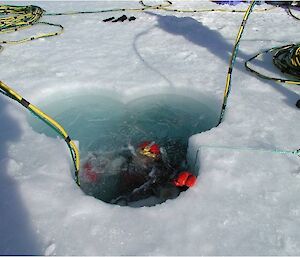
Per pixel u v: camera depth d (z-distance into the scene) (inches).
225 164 97.3
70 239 77.4
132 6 245.9
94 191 108.1
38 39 185.6
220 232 78.9
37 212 83.3
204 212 83.5
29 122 124.3
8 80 144.6
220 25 203.8
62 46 177.6
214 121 130.1
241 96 130.9
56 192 89.0
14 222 81.0
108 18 218.8
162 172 114.9
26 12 227.0
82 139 125.1
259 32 193.5
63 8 244.2
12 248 75.5
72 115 134.1
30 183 91.2
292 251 75.1
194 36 187.6
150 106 138.9
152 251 74.9
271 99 128.6
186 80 143.3
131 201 105.3
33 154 102.0
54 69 153.9
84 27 204.4
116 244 76.4
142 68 154.3
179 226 80.2
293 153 101.3
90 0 265.1
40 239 77.4
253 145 104.7
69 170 98.0
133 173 114.9
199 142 106.5
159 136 127.5
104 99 140.2
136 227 80.0
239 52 168.1
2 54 168.6
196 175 103.1
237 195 88.0
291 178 93.2
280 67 147.5
